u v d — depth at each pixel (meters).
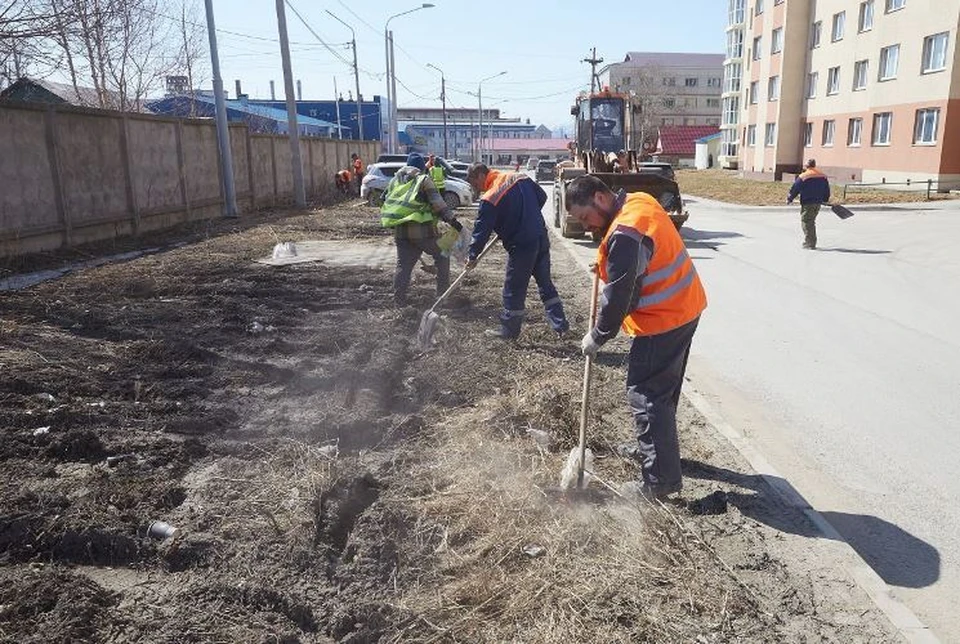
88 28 10.26
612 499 3.79
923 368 6.39
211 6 17.77
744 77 46.97
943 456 4.61
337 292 8.82
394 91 41.50
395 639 2.74
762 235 16.39
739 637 2.80
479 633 2.78
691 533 3.51
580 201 3.74
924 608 3.10
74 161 12.50
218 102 18.12
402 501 3.66
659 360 3.70
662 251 3.57
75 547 3.30
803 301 9.16
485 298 8.66
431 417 4.80
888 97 30.09
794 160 40.03
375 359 5.95
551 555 3.24
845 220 19.34
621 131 18.92
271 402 5.09
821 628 2.86
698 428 4.95
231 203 18.61
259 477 3.93
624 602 2.97
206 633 2.73
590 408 5.00
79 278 9.62
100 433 4.46
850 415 5.30
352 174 30.80
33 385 5.16
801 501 3.92
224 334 6.80
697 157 70.75
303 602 2.90
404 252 7.77
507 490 3.78
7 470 3.96
